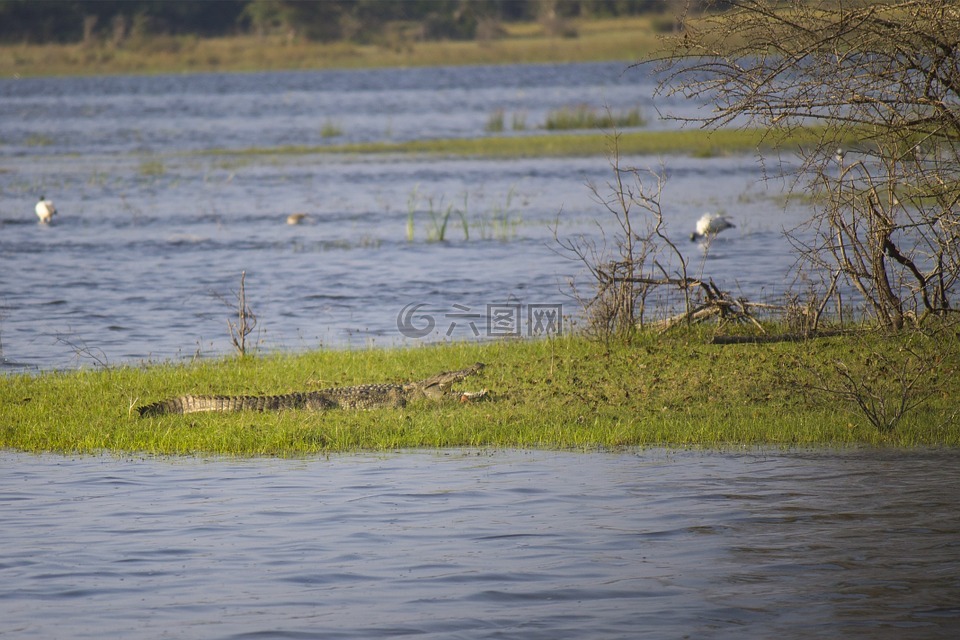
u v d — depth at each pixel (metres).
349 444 44.78
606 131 192.62
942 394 48.09
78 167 164.25
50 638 26.81
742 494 37.12
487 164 156.88
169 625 27.50
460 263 91.62
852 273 58.75
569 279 83.94
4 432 46.25
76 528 34.66
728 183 132.50
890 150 49.44
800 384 49.91
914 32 42.75
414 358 59.47
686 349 58.06
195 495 38.09
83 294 82.06
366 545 32.88
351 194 132.38
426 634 26.80
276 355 62.12
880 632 26.62
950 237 52.16
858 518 34.50
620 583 29.78
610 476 39.59
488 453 43.31
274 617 27.89
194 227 111.81
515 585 29.75
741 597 28.77
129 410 48.75
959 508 35.25
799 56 44.47
